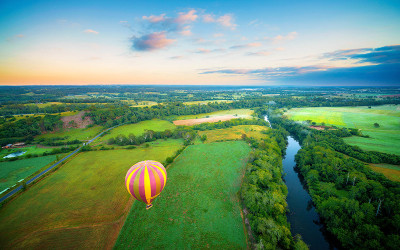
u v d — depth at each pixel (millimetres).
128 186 37594
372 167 60594
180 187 55438
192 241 37375
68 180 59594
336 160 61062
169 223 41719
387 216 39188
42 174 63188
